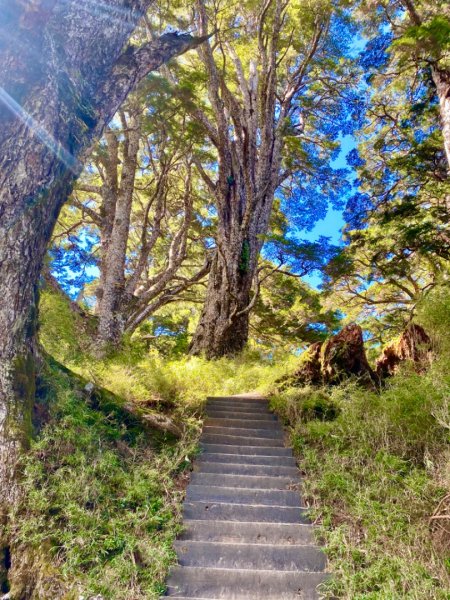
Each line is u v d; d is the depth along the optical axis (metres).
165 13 13.51
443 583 3.17
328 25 15.16
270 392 7.88
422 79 14.02
